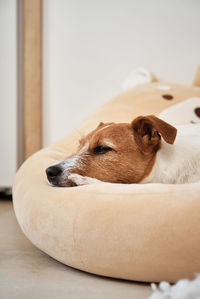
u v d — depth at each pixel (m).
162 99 3.18
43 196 1.76
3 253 1.95
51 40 4.09
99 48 4.04
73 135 2.94
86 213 1.53
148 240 1.40
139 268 1.43
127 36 4.00
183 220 1.37
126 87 3.83
